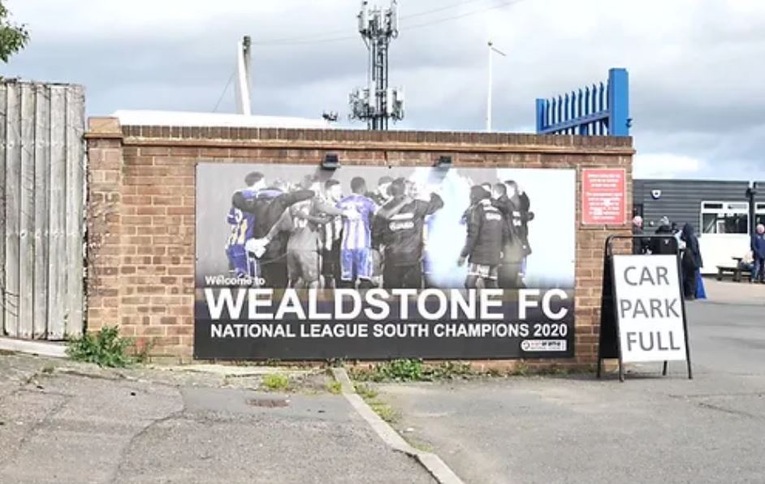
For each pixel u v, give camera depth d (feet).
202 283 38.60
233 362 38.81
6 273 36.52
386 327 39.52
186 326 38.55
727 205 128.36
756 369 42.34
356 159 39.27
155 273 38.29
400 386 37.42
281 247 38.96
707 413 32.17
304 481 22.56
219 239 38.65
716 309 74.33
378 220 39.37
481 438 28.37
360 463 24.29
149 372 35.88
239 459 24.20
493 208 40.04
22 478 21.24
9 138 36.55
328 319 39.22
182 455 24.27
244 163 38.73
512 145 40.04
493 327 40.16
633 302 39.14
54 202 36.86
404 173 39.52
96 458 23.32
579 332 40.70
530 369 40.45
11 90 36.55
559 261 40.50
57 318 36.86
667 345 39.09
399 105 152.25
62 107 36.94
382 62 152.76
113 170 37.35
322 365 39.22
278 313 38.99
